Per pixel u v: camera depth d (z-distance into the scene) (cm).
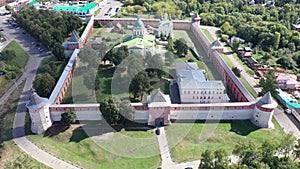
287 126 16838
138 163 13975
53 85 18738
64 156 14212
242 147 12638
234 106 16762
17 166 11981
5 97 19088
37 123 15612
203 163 12669
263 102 16275
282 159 12800
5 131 15900
